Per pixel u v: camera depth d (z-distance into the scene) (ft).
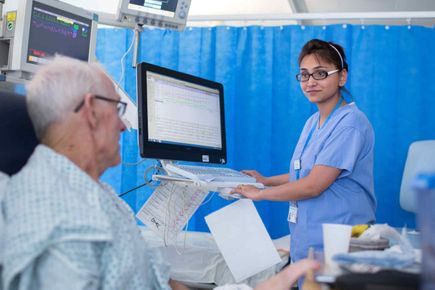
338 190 5.88
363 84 8.29
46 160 3.04
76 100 3.18
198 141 6.49
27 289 2.62
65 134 3.18
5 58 5.77
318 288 2.80
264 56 8.57
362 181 5.94
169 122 6.11
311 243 5.84
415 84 8.18
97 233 2.77
